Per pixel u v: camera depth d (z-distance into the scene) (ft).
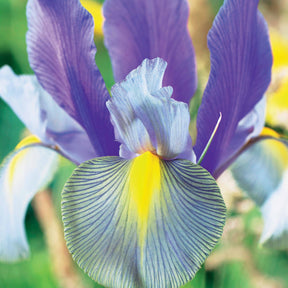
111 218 0.69
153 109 0.70
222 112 0.78
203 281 0.98
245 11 0.76
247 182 0.97
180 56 0.83
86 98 0.78
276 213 0.96
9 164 0.93
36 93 0.86
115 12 0.83
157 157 0.72
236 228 1.03
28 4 0.78
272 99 1.12
